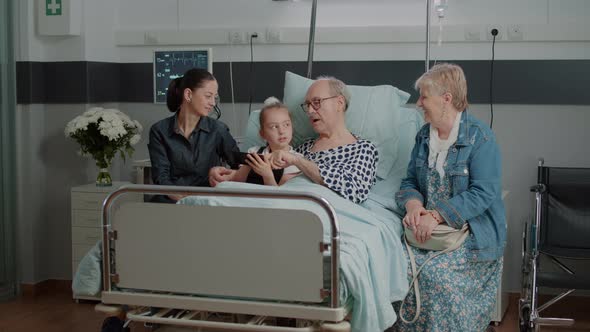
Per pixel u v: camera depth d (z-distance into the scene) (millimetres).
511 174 4027
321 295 2264
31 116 4336
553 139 3969
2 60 4117
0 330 3682
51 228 4473
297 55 4254
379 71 4125
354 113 3246
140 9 4512
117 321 2490
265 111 3016
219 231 2334
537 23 3922
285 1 4266
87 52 4312
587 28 3840
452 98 2895
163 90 4156
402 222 2932
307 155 3096
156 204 2395
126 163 4551
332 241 2234
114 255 2480
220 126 3293
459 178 2875
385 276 2648
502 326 3652
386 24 4129
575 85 3900
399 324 2832
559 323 3197
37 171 4414
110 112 4117
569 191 3641
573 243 3621
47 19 4266
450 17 4039
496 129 4023
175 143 3236
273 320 2553
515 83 3961
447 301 2742
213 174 3051
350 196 2875
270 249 2291
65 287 4461
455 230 2820
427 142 2998
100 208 4074
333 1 4184
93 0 4363
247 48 4324
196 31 4379
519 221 4035
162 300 2400
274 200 2594
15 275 4270
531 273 3273
